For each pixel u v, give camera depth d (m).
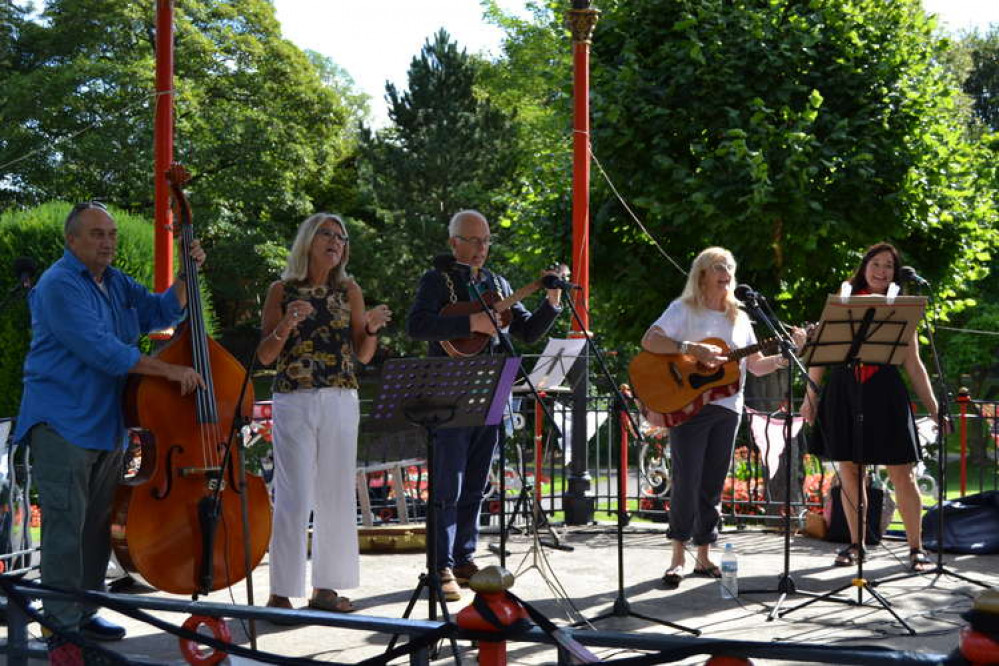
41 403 3.89
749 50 9.70
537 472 7.34
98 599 2.92
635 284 10.71
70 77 21.77
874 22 10.40
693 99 9.95
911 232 10.63
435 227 22.83
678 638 2.16
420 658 2.51
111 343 3.89
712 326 5.32
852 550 5.93
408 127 24.44
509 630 2.25
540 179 12.22
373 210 24.97
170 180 4.41
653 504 8.74
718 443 5.37
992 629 1.80
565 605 4.96
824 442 5.55
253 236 24.83
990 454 14.82
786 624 4.58
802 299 10.84
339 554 4.69
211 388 4.19
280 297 4.66
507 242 21.31
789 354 4.94
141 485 3.96
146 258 10.70
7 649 3.18
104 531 4.17
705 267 5.30
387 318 4.76
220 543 4.14
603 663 2.14
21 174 21.67
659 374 5.27
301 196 26.69
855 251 10.69
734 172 9.55
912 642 4.25
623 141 9.95
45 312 3.89
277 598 4.64
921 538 6.39
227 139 23.97
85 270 4.02
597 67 10.41
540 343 16.72
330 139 27.89
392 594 5.27
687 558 6.23
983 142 12.42
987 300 18.97
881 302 4.79
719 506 5.54
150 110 22.58
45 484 3.88
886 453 5.36
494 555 6.36
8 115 21.92
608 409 8.03
